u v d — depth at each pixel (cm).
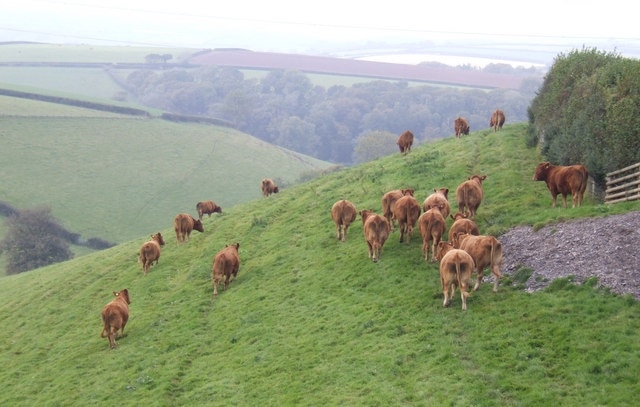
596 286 2173
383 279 2827
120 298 3075
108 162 12862
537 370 1853
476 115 19925
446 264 2338
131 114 15812
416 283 2675
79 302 3884
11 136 12988
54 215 10525
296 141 19325
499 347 2016
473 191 3084
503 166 4006
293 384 2189
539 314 2125
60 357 3097
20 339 3569
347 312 2642
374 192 4203
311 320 2691
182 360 2670
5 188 11106
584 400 1675
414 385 1939
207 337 2873
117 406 2398
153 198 11738
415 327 2314
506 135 4897
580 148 3450
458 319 2262
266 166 14375
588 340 1920
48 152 12688
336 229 3722
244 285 3353
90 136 13900
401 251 3047
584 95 3756
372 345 2292
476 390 1820
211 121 17000
